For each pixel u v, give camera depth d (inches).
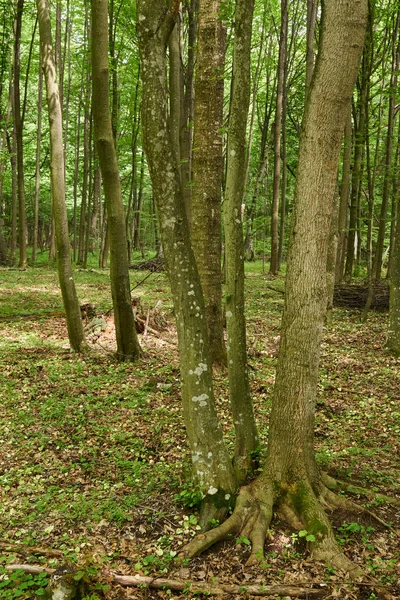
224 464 167.6
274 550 152.4
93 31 300.4
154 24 147.4
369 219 485.1
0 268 886.4
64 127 1008.2
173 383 305.9
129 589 139.8
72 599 130.4
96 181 1070.4
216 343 316.8
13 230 999.0
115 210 337.1
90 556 144.0
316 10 535.5
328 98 144.8
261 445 207.5
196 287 158.7
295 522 159.9
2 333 428.1
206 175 292.0
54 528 168.4
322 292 157.8
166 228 155.6
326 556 147.6
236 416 185.9
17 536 164.7
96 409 267.9
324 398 283.1
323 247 154.3
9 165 1193.4
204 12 280.5
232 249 175.6
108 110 318.0
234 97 168.9
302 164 151.6
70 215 1425.9
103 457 218.1
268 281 780.6
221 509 163.5
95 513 174.1
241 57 165.6
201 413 164.2
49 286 687.1
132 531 165.3
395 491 185.3
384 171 581.9
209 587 137.6
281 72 788.6
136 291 652.1
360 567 145.3
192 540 153.9
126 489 190.4
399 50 549.3
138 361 354.0
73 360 354.0
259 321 475.8
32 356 361.4
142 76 151.3
